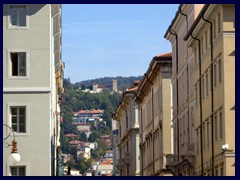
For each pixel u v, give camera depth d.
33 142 76.56
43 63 77.25
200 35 83.94
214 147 76.88
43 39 77.31
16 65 77.25
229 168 71.69
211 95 78.38
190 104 91.75
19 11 77.31
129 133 148.12
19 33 77.19
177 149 100.50
